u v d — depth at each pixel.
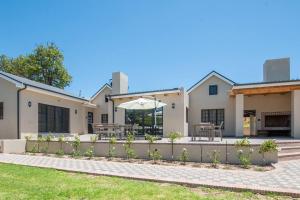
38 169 8.77
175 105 21.28
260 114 21.88
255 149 9.98
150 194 5.70
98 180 7.11
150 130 21.91
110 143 12.25
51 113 19.17
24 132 16.33
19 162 10.29
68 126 21.27
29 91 16.94
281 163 9.73
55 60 39.84
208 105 23.12
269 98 21.67
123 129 17.52
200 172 8.19
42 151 13.84
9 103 16.33
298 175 7.67
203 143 10.67
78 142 12.81
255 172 8.16
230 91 20.48
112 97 23.03
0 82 16.66
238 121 18.78
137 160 11.11
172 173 8.02
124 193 5.77
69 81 41.59
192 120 23.53
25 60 38.84
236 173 8.02
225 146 10.33
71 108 21.78
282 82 17.52
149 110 22.17
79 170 8.39
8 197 5.48
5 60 41.56
